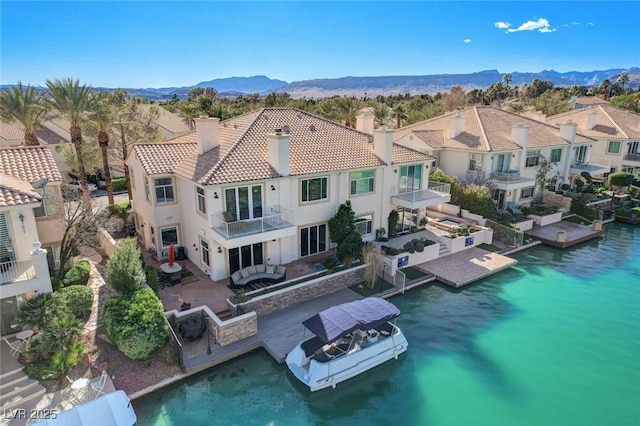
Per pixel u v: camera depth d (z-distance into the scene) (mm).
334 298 23672
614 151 51938
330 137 29625
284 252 26234
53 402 14906
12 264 17969
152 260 27156
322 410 15984
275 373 17781
